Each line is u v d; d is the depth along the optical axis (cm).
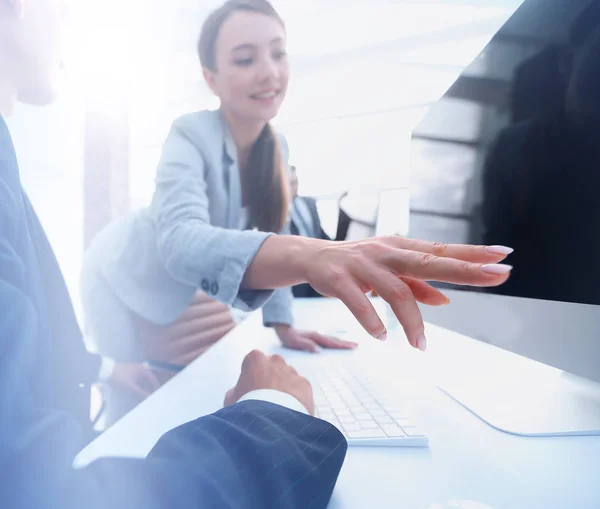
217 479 21
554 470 33
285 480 24
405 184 155
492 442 38
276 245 48
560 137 45
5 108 54
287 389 43
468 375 60
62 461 20
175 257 60
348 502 28
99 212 264
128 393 125
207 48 120
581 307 42
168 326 142
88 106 265
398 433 38
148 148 277
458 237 71
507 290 56
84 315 137
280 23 118
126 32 272
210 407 48
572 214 43
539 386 54
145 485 20
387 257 34
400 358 74
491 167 60
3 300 21
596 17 39
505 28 56
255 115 117
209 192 103
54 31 59
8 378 20
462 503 27
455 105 74
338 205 176
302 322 126
